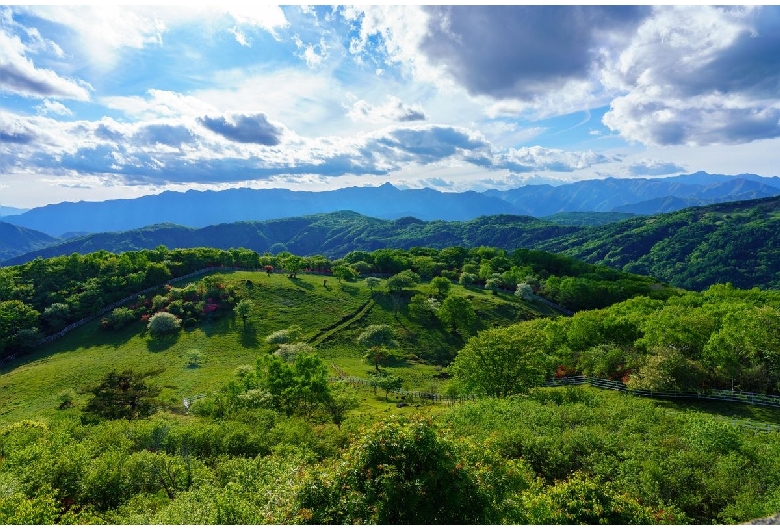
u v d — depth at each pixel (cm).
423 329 11050
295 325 10612
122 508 2500
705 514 2234
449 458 1526
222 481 2728
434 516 1417
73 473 2794
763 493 2297
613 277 16262
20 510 2038
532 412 3584
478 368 5262
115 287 11362
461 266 17150
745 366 4869
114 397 5228
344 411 5266
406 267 16025
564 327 7225
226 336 9844
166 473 2862
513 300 13150
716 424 3014
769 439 3078
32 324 9744
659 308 7888
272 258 15625
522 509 1714
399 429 1573
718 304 7519
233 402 5028
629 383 5056
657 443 2908
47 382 7444
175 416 5294
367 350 9638
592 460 2669
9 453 3278
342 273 13600
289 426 3866
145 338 9600
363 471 1511
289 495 1662
